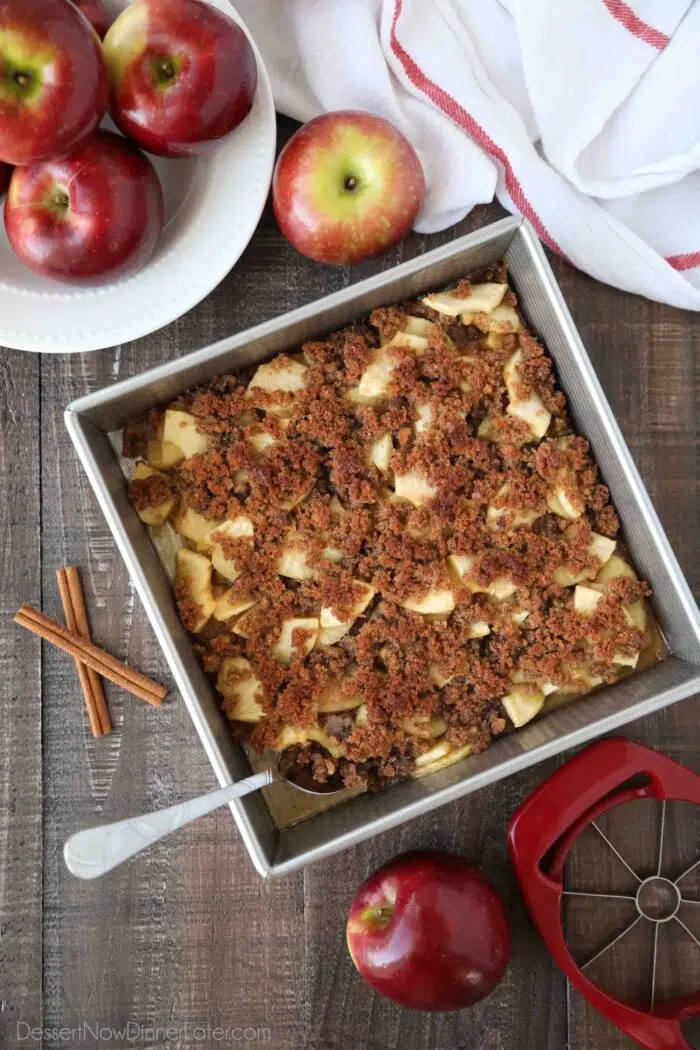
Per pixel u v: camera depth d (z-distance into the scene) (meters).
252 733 0.66
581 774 0.68
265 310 0.70
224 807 0.70
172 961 0.70
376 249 0.67
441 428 0.66
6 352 0.70
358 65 0.68
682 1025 0.71
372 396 0.67
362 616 0.67
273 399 0.66
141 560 0.63
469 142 0.69
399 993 0.67
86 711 0.70
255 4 0.69
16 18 0.58
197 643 0.67
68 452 0.70
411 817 0.62
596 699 0.67
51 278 0.65
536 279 0.64
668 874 0.71
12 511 0.70
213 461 0.66
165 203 0.69
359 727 0.67
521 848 0.68
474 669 0.67
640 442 0.71
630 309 0.71
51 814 0.70
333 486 0.67
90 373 0.70
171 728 0.70
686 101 0.69
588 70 0.68
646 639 0.67
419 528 0.67
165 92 0.62
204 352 0.63
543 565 0.67
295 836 0.66
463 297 0.66
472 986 0.66
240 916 0.70
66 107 0.59
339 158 0.65
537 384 0.67
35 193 0.62
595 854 0.71
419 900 0.66
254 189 0.66
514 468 0.67
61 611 0.70
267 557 0.66
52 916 0.70
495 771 0.62
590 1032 0.71
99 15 0.64
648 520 0.64
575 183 0.69
